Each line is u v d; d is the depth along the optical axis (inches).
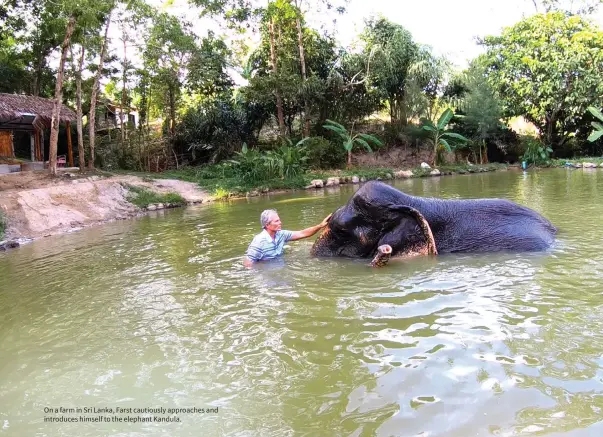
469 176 894.4
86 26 709.3
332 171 994.1
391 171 961.5
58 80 693.3
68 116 890.7
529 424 106.5
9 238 431.2
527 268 215.8
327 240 264.1
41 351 162.1
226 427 113.3
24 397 133.0
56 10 725.9
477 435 104.3
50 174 694.5
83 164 794.2
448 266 227.8
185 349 155.4
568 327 151.3
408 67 1154.0
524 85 1227.2
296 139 1074.1
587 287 186.5
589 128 1285.7
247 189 756.6
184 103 1220.5
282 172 847.7
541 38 1210.6
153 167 1092.5
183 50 1040.8
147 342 163.0
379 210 253.4
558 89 1180.5
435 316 167.3
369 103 1162.6
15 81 1092.5
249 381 133.0
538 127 1326.3
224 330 168.1
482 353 138.3
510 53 1259.8
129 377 139.8
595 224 303.1
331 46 1163.9
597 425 104.2
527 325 154.6
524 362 131.6
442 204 262.8
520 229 256.4
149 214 573.6
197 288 218.2
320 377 132.4
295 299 194.1
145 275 250.1
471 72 1184.8
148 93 1115.3
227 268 250.2
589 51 1153.4
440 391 121.5
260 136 1248.2
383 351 144.3
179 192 722.2
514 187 594.2
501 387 120.8
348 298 191.2
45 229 469.1
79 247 360.5
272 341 156.6
